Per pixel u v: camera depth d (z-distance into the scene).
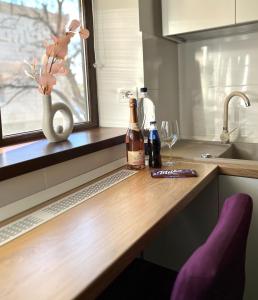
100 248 0.75
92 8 1.72
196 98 2.03
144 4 1.62
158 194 1.07
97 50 1.76
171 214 0.95
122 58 1.69
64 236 0.81
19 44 1.37
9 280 0.64
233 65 1.86
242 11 1.49
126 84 1.71
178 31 1.68
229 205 0.81
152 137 1.39
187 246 1.56
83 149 1.26
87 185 1.23
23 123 1.41
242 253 0.75
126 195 1.08
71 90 1.66
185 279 0.55
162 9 1.71
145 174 1.31
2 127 1.32
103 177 1.32
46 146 1.26
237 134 1.92
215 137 2.00
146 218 0.89
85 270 0.66
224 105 1.85
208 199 1.46
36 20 1.44
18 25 1.36
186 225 1.55
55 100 1.57
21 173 1.00
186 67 2.03
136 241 0.77
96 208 0.98
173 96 2.01
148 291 1.03
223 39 1.86
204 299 0.54
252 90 1.83
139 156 1.38
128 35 1.65
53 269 0.67
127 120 1.73
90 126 1.76
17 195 1.01
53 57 1.25
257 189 1.32
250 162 1.43
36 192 1.08
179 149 1.76
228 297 0.68
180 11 1.66
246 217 0.75
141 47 1.62
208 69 1.95
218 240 0.63
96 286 0.63
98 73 1.78
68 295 0.58
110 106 1.78
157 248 1.65
